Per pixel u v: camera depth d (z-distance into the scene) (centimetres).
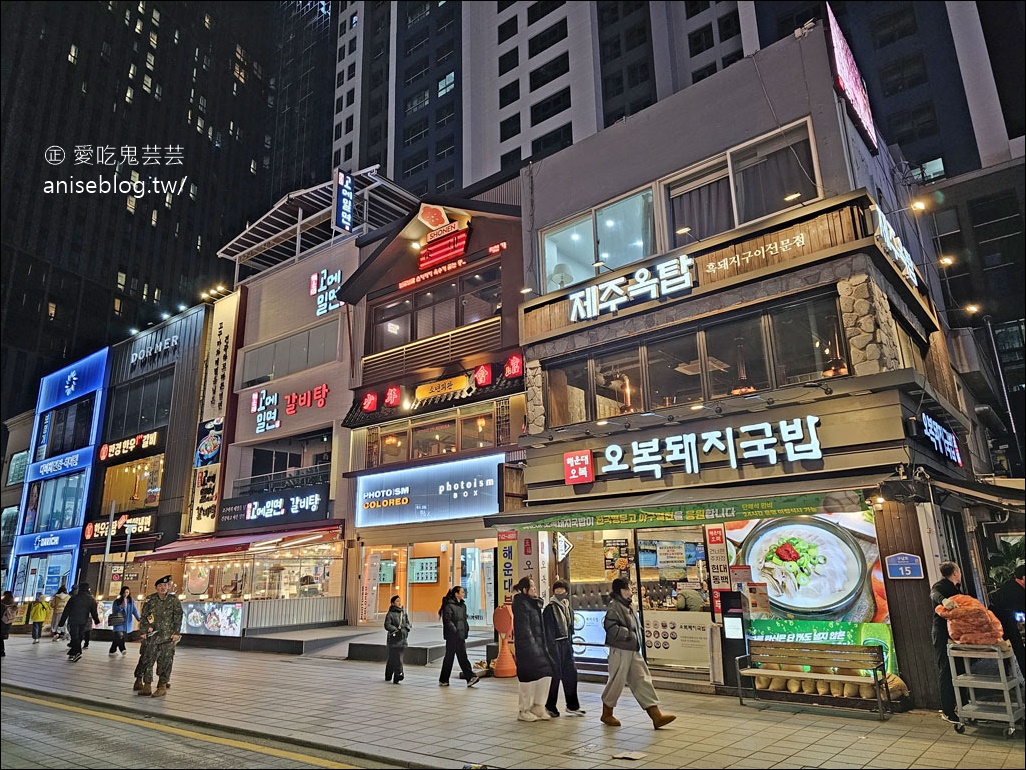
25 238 6366
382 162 5697
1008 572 1100
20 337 6191
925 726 778
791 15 3934
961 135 3256
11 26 6675
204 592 2153
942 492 952
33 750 726
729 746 697
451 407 1873
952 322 2511
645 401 1329
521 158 4628
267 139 8850
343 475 2106
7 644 2003
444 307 2027
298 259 2661
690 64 4291
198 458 2662
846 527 987
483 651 1530
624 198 1511
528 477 1462
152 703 988
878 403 1038
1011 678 755
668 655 1144
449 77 5253
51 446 3547
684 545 1173
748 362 1223
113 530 2891
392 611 1193
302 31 7662
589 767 629
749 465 1151
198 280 7844
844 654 848
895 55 3553
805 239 1177
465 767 634
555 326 1494
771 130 1304
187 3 8425
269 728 811
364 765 664
